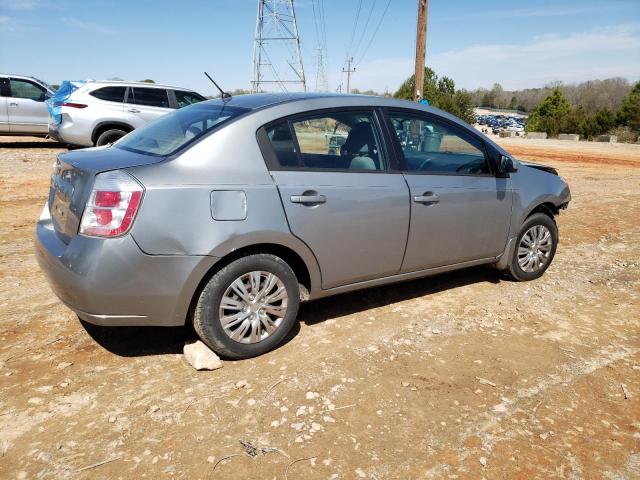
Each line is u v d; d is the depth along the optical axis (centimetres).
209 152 327
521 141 3422
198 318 330
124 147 371
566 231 747
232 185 325
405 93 5212
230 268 328
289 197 344
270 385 320
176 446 263
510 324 420
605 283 525
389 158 401
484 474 250
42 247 331
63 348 359
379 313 434
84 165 320
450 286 504
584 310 454
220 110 371
